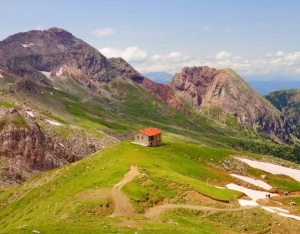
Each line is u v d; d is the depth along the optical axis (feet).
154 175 332.19
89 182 342.44
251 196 372.17
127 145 485.15
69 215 250.57
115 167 365.81
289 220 278.67
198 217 273.13
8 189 501.15
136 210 262.06
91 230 189.78
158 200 291.38
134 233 194.18
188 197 302.45
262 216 281.74
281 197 413.59
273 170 561.84
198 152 533.55
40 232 173.27
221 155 560.61
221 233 249.75
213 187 346.74
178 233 216.74
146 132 504.84
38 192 415.85
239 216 280.31
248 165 551.18
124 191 288.71
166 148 504.84
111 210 257.75
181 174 382.83
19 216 368.68
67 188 369.50
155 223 231.91
